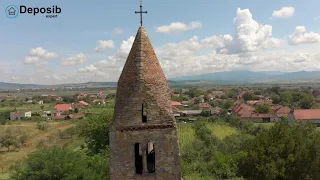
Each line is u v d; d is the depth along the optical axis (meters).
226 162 57.97
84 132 62.69
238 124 110.00
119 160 14.77
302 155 41.78
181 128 103.19
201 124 98.88
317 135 43.22
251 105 162.12
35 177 28.66
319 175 41.38
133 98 14.76
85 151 61.19
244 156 50.75
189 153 65.44
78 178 30.36
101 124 60.06
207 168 58.44
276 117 125.38
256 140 47.53
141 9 15.73
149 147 17.84
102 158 39.94
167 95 15.30
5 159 80.50
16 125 134.88
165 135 14.82
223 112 144.50
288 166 42.50
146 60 15.14
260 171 43.88
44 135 111.81
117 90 15.37
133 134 14.70
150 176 14.84
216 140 76.00
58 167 28.66
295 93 175.38
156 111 14.78
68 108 176.75
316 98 191.00
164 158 14.83
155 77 15.10
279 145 43.12
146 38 15.55
